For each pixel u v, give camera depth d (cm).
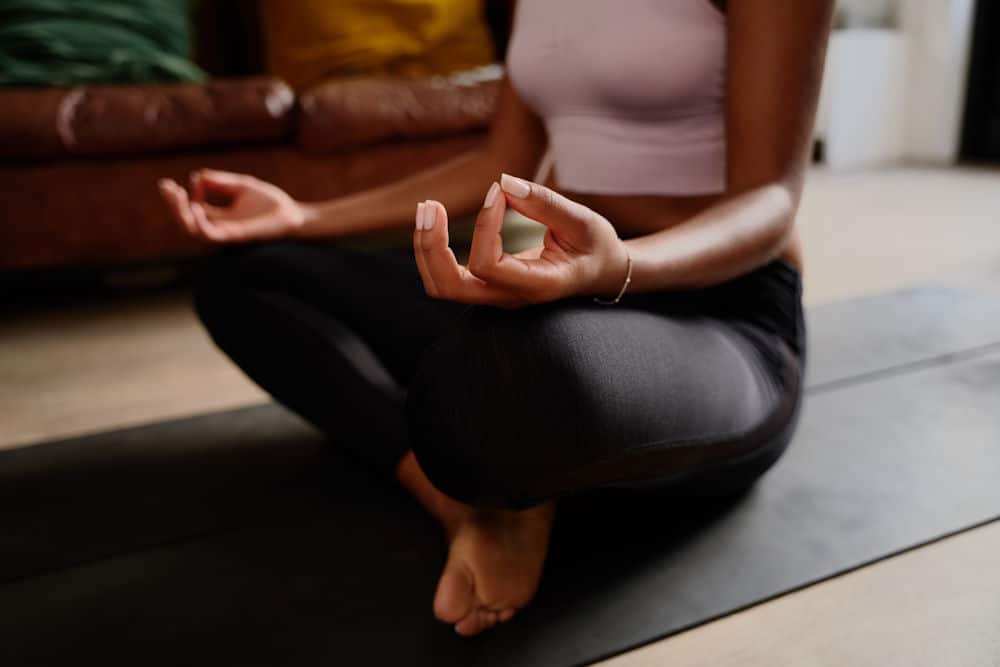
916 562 89
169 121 205
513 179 57
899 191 335
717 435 79
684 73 88
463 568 80
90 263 209
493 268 58
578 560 91
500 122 115
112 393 153
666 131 93
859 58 399
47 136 196
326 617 83
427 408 68
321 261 103
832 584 86
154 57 229
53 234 204
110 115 201
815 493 102
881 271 213
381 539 97
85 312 209
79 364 170
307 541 98
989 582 85
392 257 111
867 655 75
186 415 141
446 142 235
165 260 233
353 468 116
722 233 74
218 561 94
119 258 210
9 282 236
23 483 116
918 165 407
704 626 80
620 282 66
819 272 214
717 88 90
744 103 80
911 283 201
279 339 100
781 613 81
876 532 93
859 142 412
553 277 61
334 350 97
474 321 68
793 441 116
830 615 81
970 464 108
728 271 75
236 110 210
